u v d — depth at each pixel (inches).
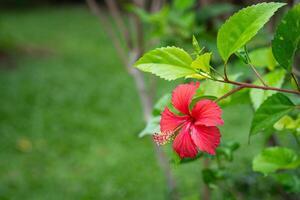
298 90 45.2
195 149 42.4
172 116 44.9
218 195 111.9
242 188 93.4
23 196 185.5
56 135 250.4
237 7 95.0
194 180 167.8
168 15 93.4
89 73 380.5
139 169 205.3
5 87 336.5
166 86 313.3
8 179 199.3
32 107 296.5
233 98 56.1
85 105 303.3
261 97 53.5
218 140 41.5
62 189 190.1
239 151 155.5
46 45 474.6
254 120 45.5
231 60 82.4
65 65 403.9
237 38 43.2
